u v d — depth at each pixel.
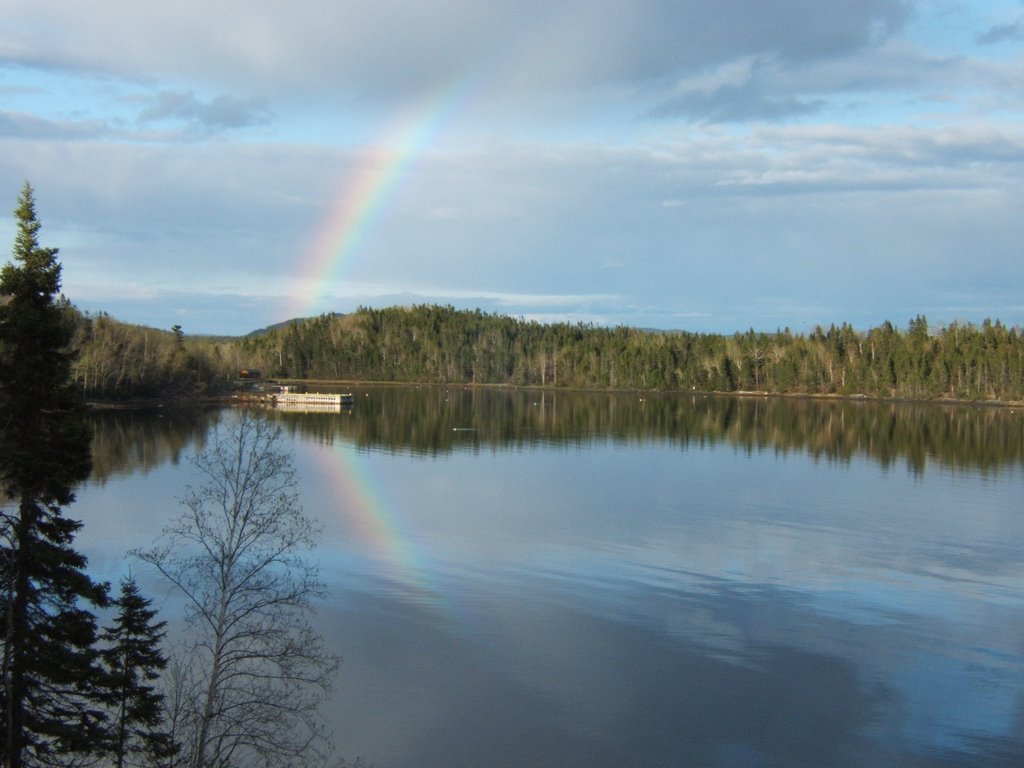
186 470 72.50
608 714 28.27
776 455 92.94
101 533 48.81
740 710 28.69
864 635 35.28
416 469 79.75
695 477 76.50
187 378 158.75
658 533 53.06
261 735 23.52
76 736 21.95
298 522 36.53
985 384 196.25
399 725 27.31
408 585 40.94
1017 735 27.36
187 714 22.17
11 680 21.53
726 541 51.16
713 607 38.56
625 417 143.25
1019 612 38.38
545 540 50.75
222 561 22.36
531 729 27.25
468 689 29.86
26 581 22.11
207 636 32.34
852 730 27.52
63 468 22.70
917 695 29.95
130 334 143.25
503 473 78.00
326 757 25.30
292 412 147.25
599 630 35.44
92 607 35.47
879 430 123.44
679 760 25.72
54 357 23.12
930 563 46.50
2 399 22.56
